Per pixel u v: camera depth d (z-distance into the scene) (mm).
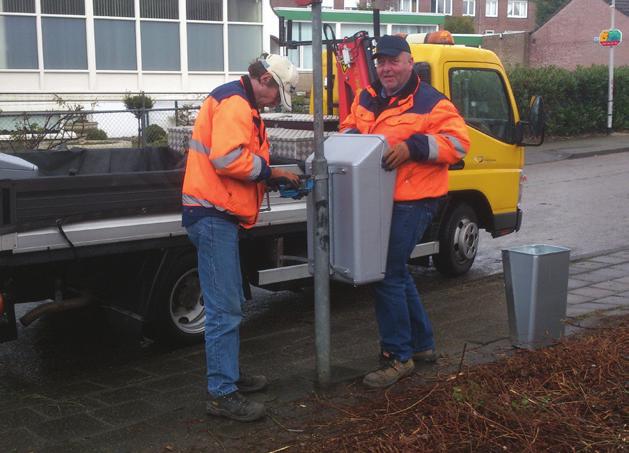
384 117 4559
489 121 7672
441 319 6242
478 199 7832
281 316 6668
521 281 5090
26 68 23641
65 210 4758
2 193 4500
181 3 25344
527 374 4539
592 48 42406
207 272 4188
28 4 23359
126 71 24953
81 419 4348
